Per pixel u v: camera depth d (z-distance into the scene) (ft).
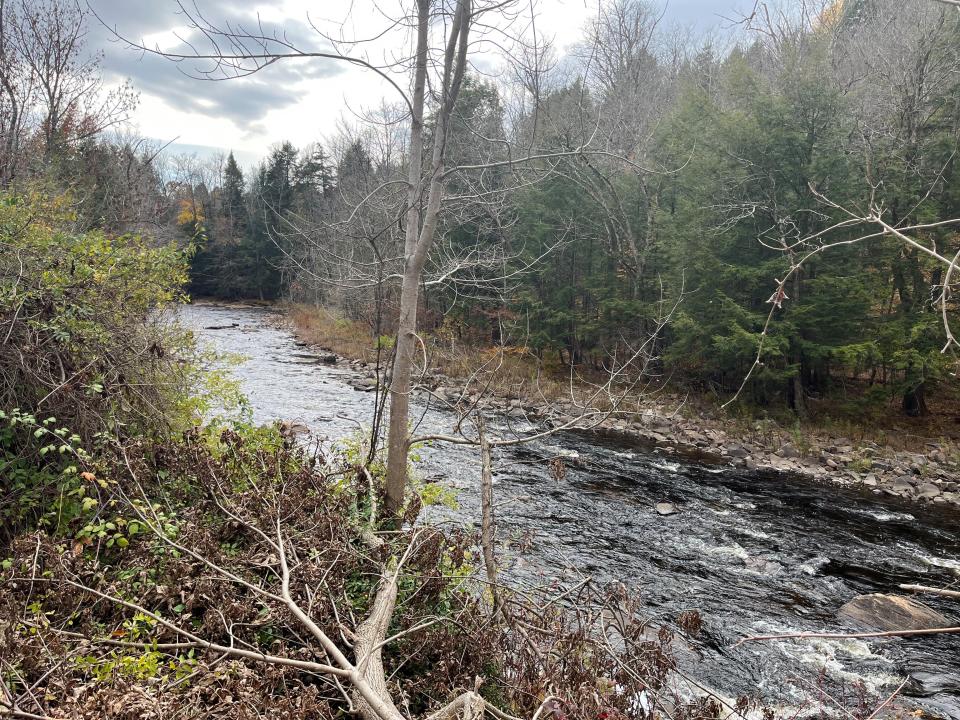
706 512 35.68
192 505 16.89
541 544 28.43
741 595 25.79
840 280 48.93
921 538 33.09
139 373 19.38
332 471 20.44
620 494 37.58
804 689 19.54
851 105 52.21
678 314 57.93
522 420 51.31
